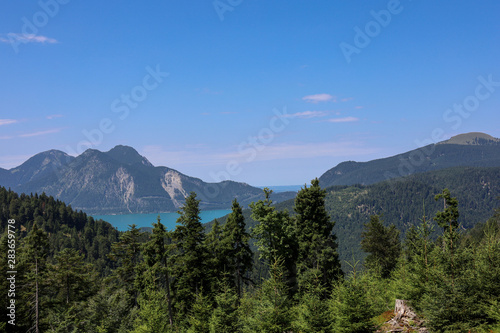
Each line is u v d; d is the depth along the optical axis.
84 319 43.09
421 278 20.75
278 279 22.92
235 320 26.59
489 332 16.25
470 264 18.53
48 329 43.47
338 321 19.05
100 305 41.47
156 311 28.58
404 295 21.58
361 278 20.12
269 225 39.97
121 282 52.16
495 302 16.56
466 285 17.72
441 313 17.42
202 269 39.41
